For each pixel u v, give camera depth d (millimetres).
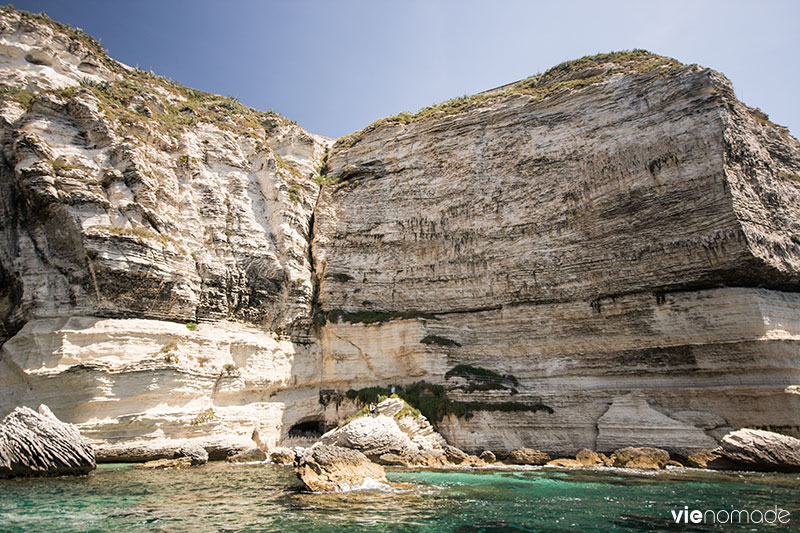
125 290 24281
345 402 29438
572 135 31312
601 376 26625
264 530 10906
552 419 25719
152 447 22000
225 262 29266
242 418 26188
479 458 23984
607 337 26938
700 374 24094
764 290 24234
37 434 17578
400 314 30984
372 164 38750
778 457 19594
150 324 24656
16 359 23188
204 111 37406
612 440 23875
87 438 21078
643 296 26266
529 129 33250
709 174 25250
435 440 25062
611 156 29016
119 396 22078
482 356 29844
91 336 22859
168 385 23375
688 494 15250
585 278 28297
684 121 26984
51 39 34562
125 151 27109
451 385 27672
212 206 30625
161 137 30297
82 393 21562
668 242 25797
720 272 24094
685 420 23359
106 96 30812
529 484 17297
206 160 33000
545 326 29000
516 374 28812
